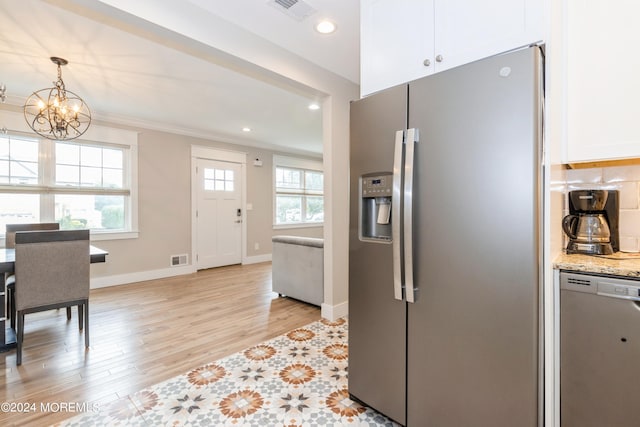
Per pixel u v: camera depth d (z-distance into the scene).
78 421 1.63
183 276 5.02
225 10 2.03
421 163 1.38
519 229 1.14
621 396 1.19
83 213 4.24
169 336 2.70
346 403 1.78
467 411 1.29
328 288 3.12
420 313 1.41
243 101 3.82
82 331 2.77
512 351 1.17
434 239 1.35
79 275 2.43
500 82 1.18
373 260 1.60
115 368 2.16
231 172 5.89
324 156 3.12
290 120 4.67
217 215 5.68
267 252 6.51
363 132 1.63
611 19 1.41
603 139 1.43
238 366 2.20
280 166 6.84
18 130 3.69
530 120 1.12
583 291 1.25
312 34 2.31
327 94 2.97
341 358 2.31
